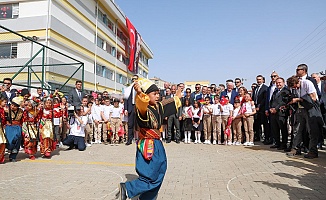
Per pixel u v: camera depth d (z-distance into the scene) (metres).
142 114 3.41
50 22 17.02
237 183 4.94
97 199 4.17
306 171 5.71
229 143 10.09
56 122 9.52
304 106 6.86
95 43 24.33
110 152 8.53
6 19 17.39
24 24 17.11
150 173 3.34
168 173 5.71
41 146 7.56
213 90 11.77
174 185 4.84
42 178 5.37
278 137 8.80
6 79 8.88
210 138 10.53
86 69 22.59
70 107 10.81
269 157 7.30
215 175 5.53
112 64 28.83
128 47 35.31
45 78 15.81
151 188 3.31
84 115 9.09
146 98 3.37
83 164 6.70
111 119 10.77
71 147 9.14
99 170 6.05
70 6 19.69
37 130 7.54
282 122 8.40
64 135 10.11
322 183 4.85
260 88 10.12
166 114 3.77
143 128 3.48
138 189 3.31
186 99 10.74
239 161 6.89
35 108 7.45
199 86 11.30
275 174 5.52
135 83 3.42
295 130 7.39
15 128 7.01
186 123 10.68
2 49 17.30
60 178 5.38
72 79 18.88
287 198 4.11
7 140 6.89
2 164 6.68
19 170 6.04
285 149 8.25
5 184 4.97
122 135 10.68
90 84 23.12
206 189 4.60
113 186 4.84
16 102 6.99
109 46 28.95
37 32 16.95
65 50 18.95
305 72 7.02
